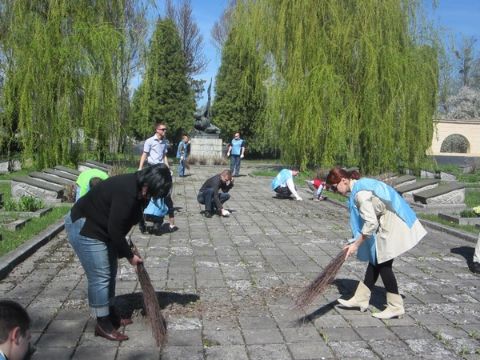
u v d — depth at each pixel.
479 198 17.62
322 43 21.52
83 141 20.28
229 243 9.20
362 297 5.56
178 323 5.16
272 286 6.50
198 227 10.85
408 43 21.56
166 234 9.95
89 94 19.42
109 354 4.43
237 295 6.10
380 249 5.25
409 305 5.86
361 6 21.02
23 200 11.48
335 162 21.36
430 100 21.81
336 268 5.11
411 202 14.49
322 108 20.78
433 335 4.98
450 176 25.31
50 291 6.08
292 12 21.84
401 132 20.70
